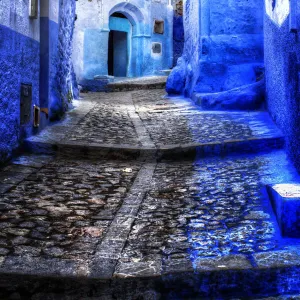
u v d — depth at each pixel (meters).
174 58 19.77
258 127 5.97
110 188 4.17
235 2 9.30
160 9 18.53
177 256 2.71
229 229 3.16
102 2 16.58
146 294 2.45
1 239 2.87
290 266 2.53
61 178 4.38
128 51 18.75
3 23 4.46
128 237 3.02
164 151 5.27
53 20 6.60
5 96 4.59
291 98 4.46
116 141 5.75
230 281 2.50
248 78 8.88
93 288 2.42
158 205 3.71
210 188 4.11
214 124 6.64
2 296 2.40
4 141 4.59
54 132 6.00
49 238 2.95
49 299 2.40
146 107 9.27
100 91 14.84
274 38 5.62
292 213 2.98
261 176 4.28
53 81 6.80
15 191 3.87
